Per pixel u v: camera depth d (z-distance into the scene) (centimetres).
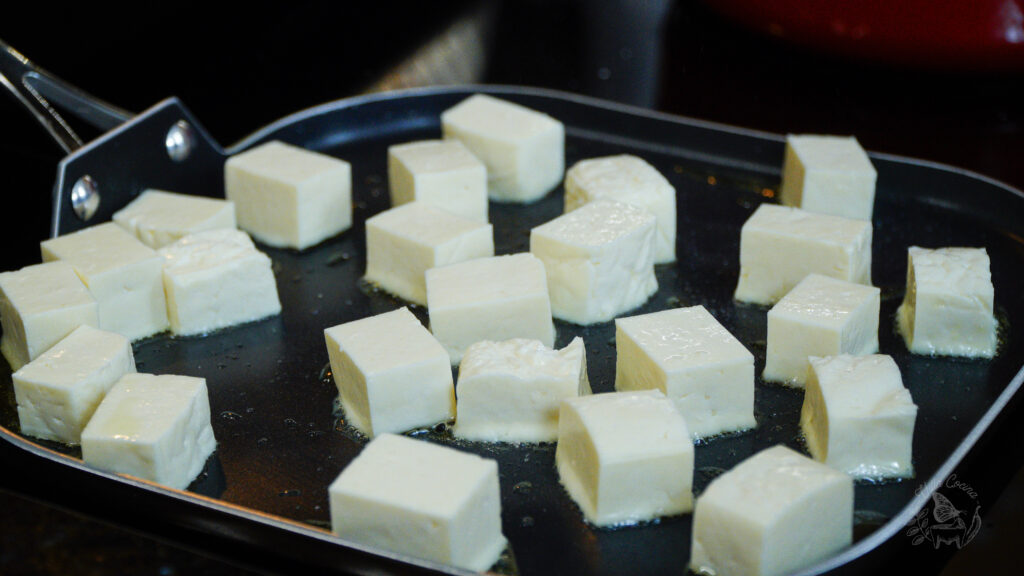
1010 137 52
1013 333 41
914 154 51
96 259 42
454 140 48
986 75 50
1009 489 36
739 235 46
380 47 59
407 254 43
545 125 48
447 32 61
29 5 49
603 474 35
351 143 51
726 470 37
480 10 63
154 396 37
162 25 54
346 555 34
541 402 38
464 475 34
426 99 51
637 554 35
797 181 46
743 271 43
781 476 34
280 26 59
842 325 39
